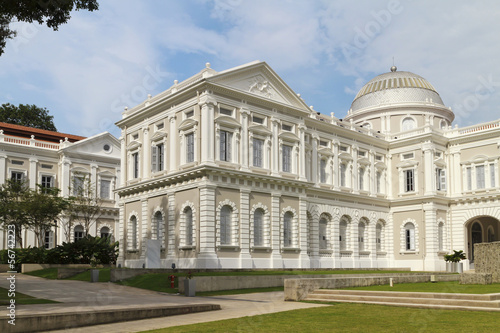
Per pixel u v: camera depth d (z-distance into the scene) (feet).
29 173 185.16
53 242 187.01
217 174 123.95
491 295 64.13
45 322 51.08
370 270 160.25
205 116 124.47
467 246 176.55
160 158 142.00
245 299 80.94
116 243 164.25
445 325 50.55
